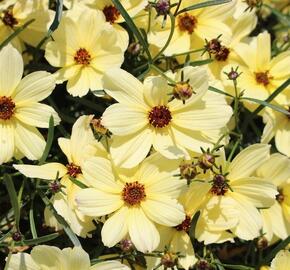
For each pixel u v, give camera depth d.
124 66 0.52
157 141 0.46
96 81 0.48
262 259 0.49
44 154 0.46
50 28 0.47
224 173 0.47
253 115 0.51
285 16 0.58
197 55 0.51
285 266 0.47
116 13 0.50
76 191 0.46
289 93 0.51
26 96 0.46
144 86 0.46
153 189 0.46
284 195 0.50
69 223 0.45
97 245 0.49
